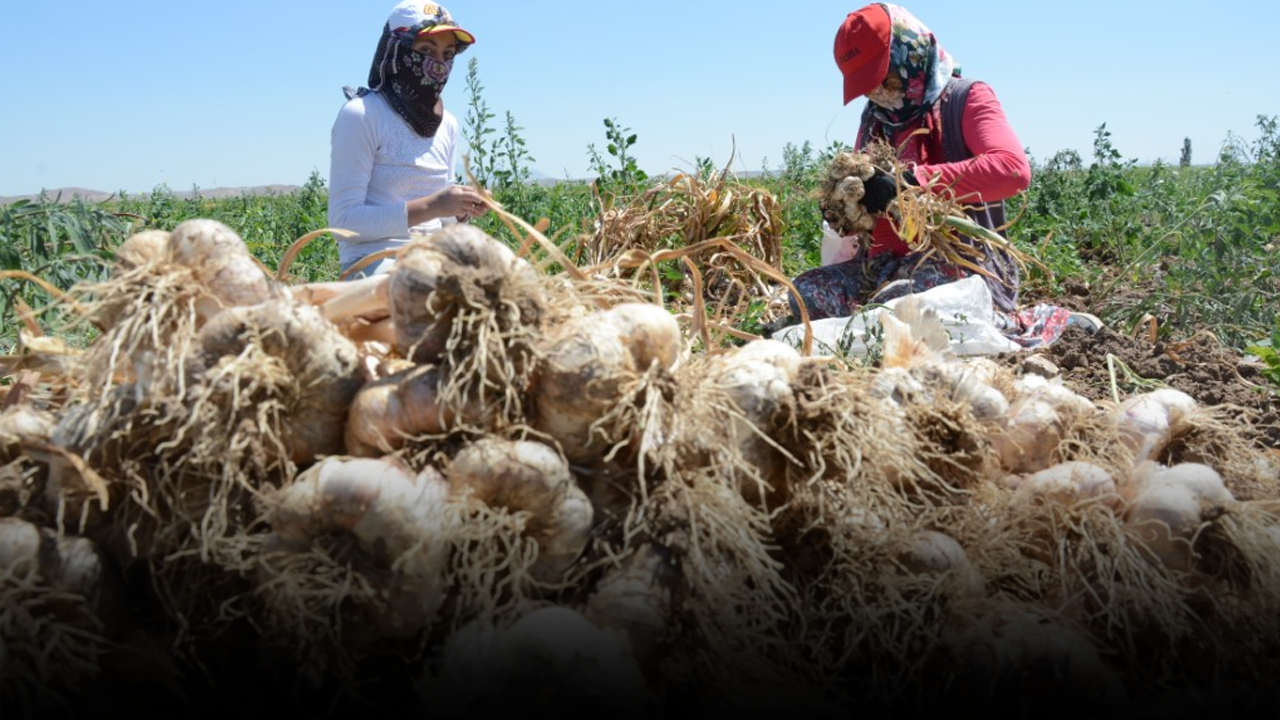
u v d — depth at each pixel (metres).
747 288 5.80
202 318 2.09
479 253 2.06
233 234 2.20
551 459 1.95
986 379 2.80
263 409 1.90
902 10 4.97
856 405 2.19
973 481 2.38
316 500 1.83
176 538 1.92
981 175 4.73
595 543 2.04
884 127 5.13
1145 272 7.62
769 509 2.24
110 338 2.06
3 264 3.82
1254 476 2.67
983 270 4.76
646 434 2.01
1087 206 10.61
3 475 1.95
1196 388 4.09
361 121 4.76
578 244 4.28
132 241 2.21
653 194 6.09
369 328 2.29
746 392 2.16
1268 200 6.64
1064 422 2.66
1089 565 2.31
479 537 1.89
